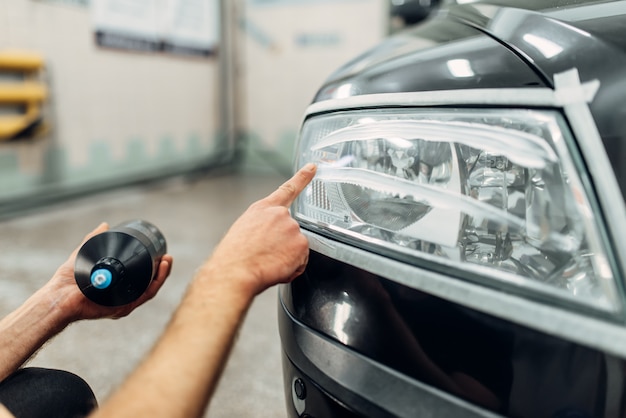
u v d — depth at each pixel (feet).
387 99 1.73
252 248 1.54
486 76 1.54
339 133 1.87
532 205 1.40
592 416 1.23
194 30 12.66
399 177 1.66
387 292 1.57
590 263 1.28
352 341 1.65
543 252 1.37
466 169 1.52
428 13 3.91
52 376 2.03
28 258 6.29
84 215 8.70
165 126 12.20
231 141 14.57
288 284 2.02
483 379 1.37
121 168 11.06
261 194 10.87
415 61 1.86
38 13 8.84
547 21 1.71
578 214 1.31
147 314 4.73
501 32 1.80
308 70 13.29
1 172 8.49
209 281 1.48
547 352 1.26
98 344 4.16
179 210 9.18
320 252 1.83
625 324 1.19
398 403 1.49
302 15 13.00
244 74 14.17
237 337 1.43
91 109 10.13
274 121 14.05
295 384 1.90
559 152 1.35
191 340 1.35
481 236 1.49
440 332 1.44
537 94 1.41
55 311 2.11
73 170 9.89
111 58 10.47
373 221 1.70
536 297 1.30
